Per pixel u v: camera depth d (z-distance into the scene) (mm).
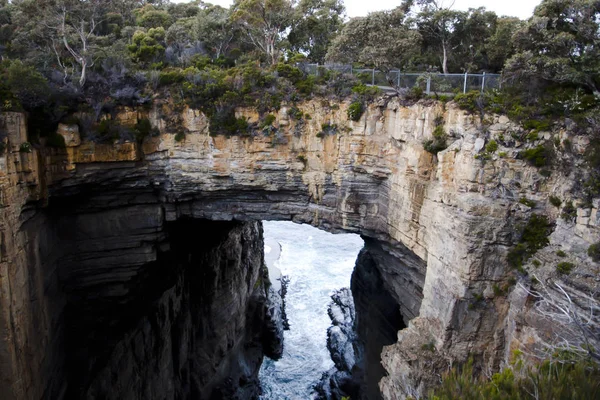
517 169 17266
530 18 19484
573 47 17438
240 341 42250
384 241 25859
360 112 23953
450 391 11281
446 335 18484
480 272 17688
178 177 26734
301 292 57250
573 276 14320
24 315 19984
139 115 25875
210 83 25812
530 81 17750
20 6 31125
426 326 20016
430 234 20656
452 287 18500
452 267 18578
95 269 27188
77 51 29203
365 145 24344
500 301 17734
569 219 15680
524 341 15594
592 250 14133
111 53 26891
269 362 43656
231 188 26906
